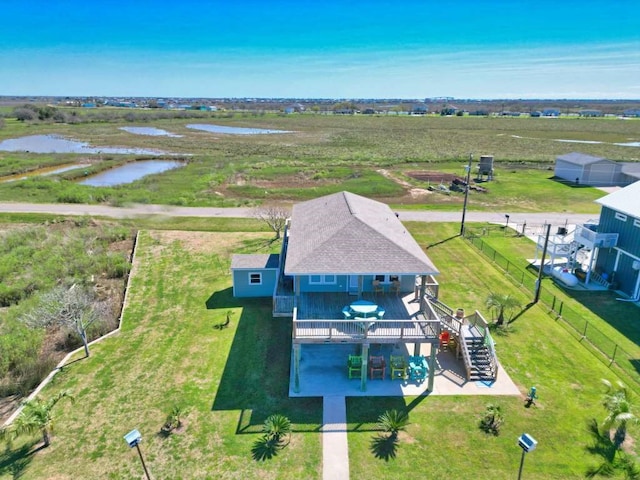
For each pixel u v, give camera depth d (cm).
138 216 4356
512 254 3484
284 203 4947
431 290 2303
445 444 1606
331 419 1730
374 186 5719
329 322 1805
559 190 5547
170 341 2277
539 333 2353
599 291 2845
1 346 2123
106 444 1609
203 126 14638
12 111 17488
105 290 2889
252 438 1634
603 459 1537
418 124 15825
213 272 3108
